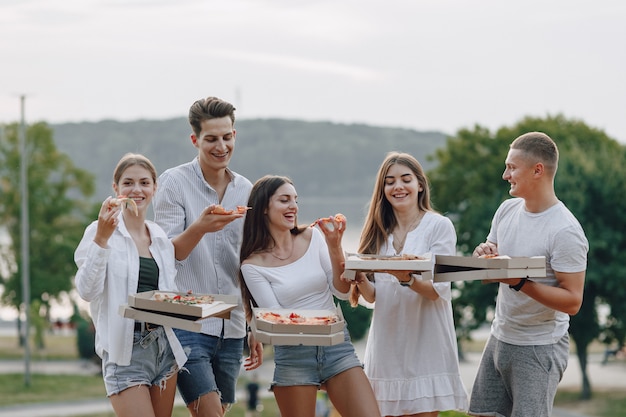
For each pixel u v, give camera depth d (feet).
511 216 22.76
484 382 23.47
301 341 20.56
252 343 24.30
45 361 173.17
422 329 23.12
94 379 152.97
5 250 191.31
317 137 545.44
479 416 23.52
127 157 22.20
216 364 24.27
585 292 120.57
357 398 22.24
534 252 22.03
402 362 23.16
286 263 23.25
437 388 23.02
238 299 23.45
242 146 538.88
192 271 23.97
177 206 24.07
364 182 544.62
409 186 23.12
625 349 141.79
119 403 21.21
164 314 20.85
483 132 143.84
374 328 23.45
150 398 21.44
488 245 22.50
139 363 21.34
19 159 195.42
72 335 216.13
